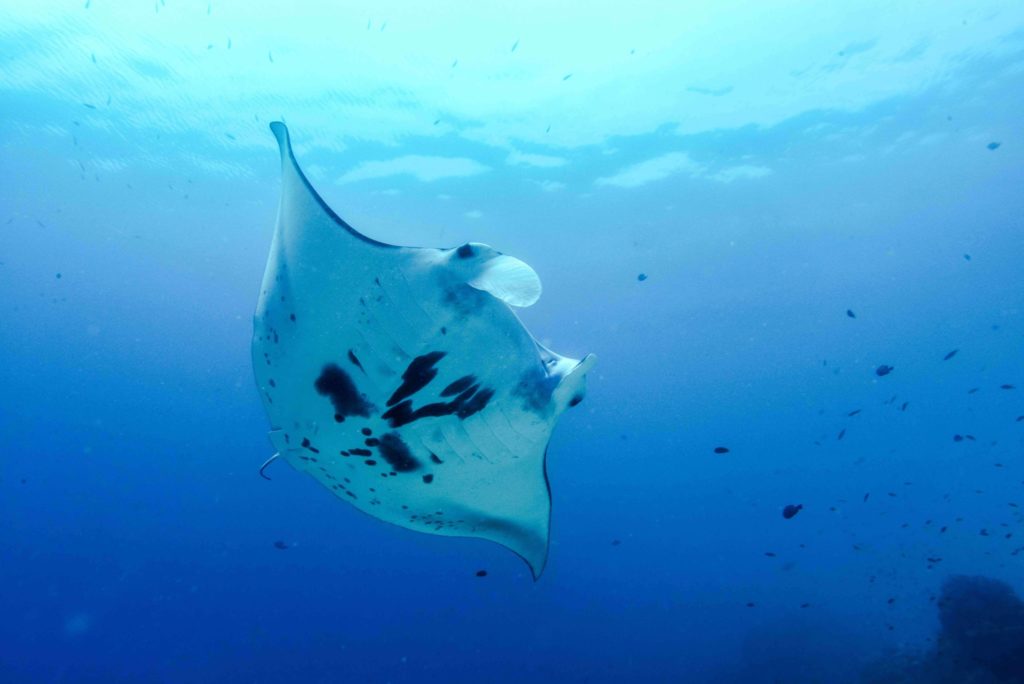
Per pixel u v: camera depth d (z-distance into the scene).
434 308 2.25
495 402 2.54
